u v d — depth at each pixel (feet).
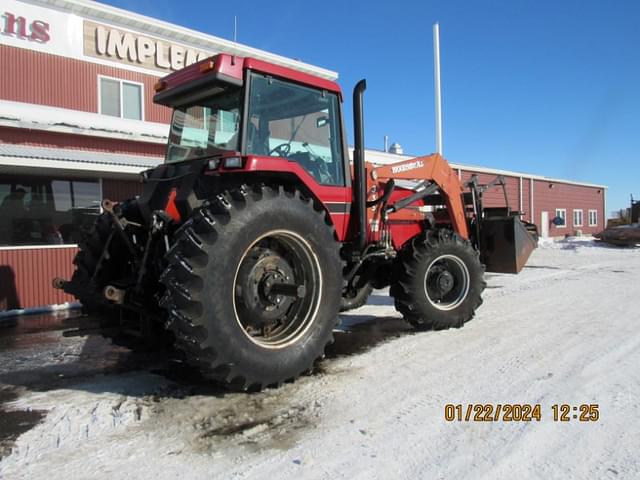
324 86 14.24
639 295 24.40
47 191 29.32
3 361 15.84
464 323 18.01
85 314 15.10
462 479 7.61
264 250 11.96
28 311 27.14
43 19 36.50
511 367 13.06
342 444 8.87
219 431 9.56
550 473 7.76
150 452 8.77
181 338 10.02
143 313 11.84
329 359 14.25
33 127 29.45
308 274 12.43
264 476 7.82
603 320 18.61
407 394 11.26
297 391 11.60
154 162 32.01
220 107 13.11
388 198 16.15
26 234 28.48
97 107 38.99
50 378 13.74
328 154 14.46
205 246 10.09
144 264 11.80
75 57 38.01
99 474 8.04
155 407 10.90
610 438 8.92
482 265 18.15
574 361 13.44
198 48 44.68
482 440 8.93
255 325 11.73
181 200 11.91
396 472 7.86
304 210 12.01
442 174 19.08
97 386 12.74
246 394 11.46
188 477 7.86
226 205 10.62
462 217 20.08
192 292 9.90
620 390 11.22
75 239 30.22
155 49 42.14
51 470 8.22
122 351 16.92
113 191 31.89
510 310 20.98
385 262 17.26
